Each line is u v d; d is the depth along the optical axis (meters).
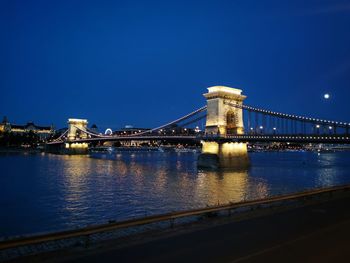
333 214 18.66
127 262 11.18
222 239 13.67
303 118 69.94
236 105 87.44
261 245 12.90
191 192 43.97
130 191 45.09
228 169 82.19
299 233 14.59
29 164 97.75
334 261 11.32
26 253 12.88
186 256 11.68
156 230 15.19
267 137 70.75
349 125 60.59
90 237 14.82
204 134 92.06
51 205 35.44
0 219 29.14
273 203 22.80
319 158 174.12
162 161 125.06
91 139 151.12
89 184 52.88
